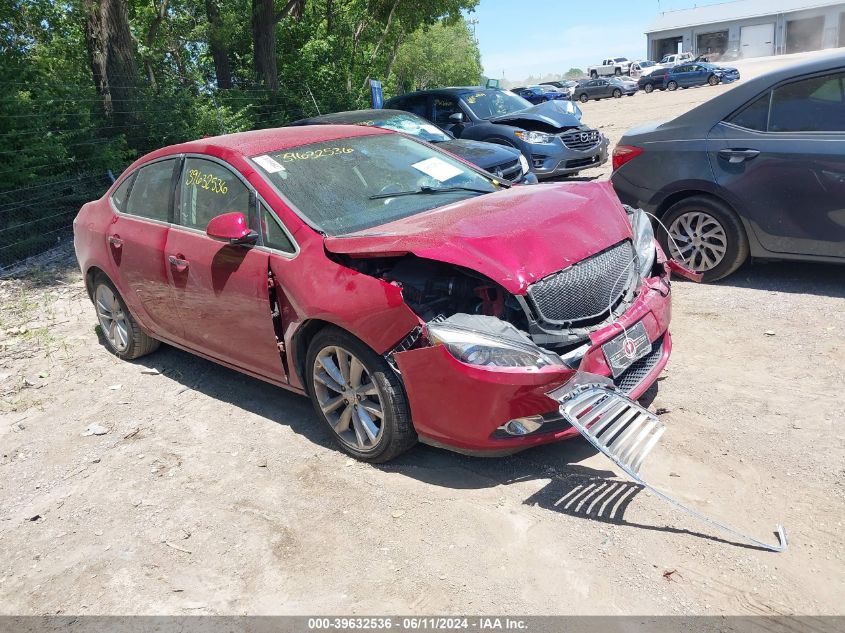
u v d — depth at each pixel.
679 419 3.92
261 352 4.16
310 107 20.14
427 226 3.65
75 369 5.54
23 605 3.05
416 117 10.51
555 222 3.67
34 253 9.62
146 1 23.03
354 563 3.06
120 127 12.33
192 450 4.16
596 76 61.06
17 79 10.60
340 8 28.75
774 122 5.53
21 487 3.98
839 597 2.64
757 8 63.16
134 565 3.22
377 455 3.71
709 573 2.80
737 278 6.11
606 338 3.48
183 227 4.56
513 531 3.15
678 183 5.94
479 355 3.19
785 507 3.14
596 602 2.71
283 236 3.93
